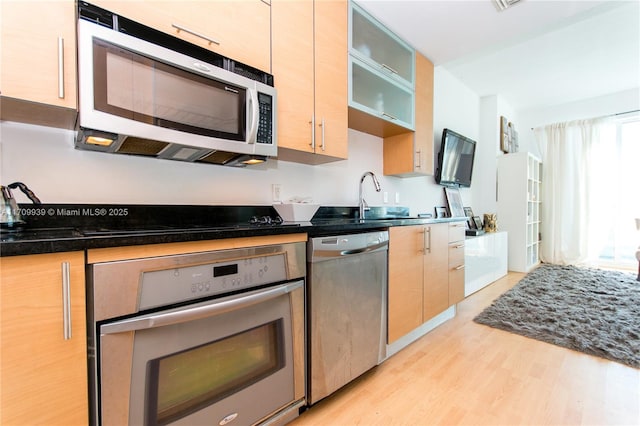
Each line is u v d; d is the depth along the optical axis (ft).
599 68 11.85
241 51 4.24
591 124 15.16
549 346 6.53
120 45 3.09
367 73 6.57
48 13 2.78
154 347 2.83
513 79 12.84
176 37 3.55
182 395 3.08
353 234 4.83
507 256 14.12
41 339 2.29
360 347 5.00
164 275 2.85
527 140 17.53
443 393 4.90
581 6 6.02
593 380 5.24
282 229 3.79
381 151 8.68
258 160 4.84
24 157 3.46
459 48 7.71
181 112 3.60
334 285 4.52
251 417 3.62
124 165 4.17
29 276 2.23
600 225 15.16
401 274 5.91
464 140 12.01
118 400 2.66
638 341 6.62
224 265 3.27
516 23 6.63
